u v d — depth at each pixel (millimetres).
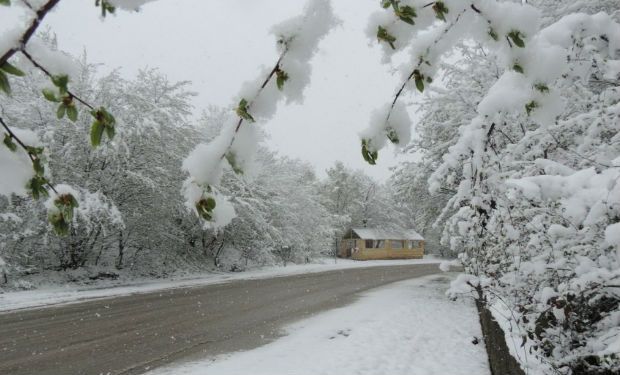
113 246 18266
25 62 760
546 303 2496
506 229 2926
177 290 13422
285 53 881
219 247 21906
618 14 4598
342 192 50094
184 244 20531
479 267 3318
